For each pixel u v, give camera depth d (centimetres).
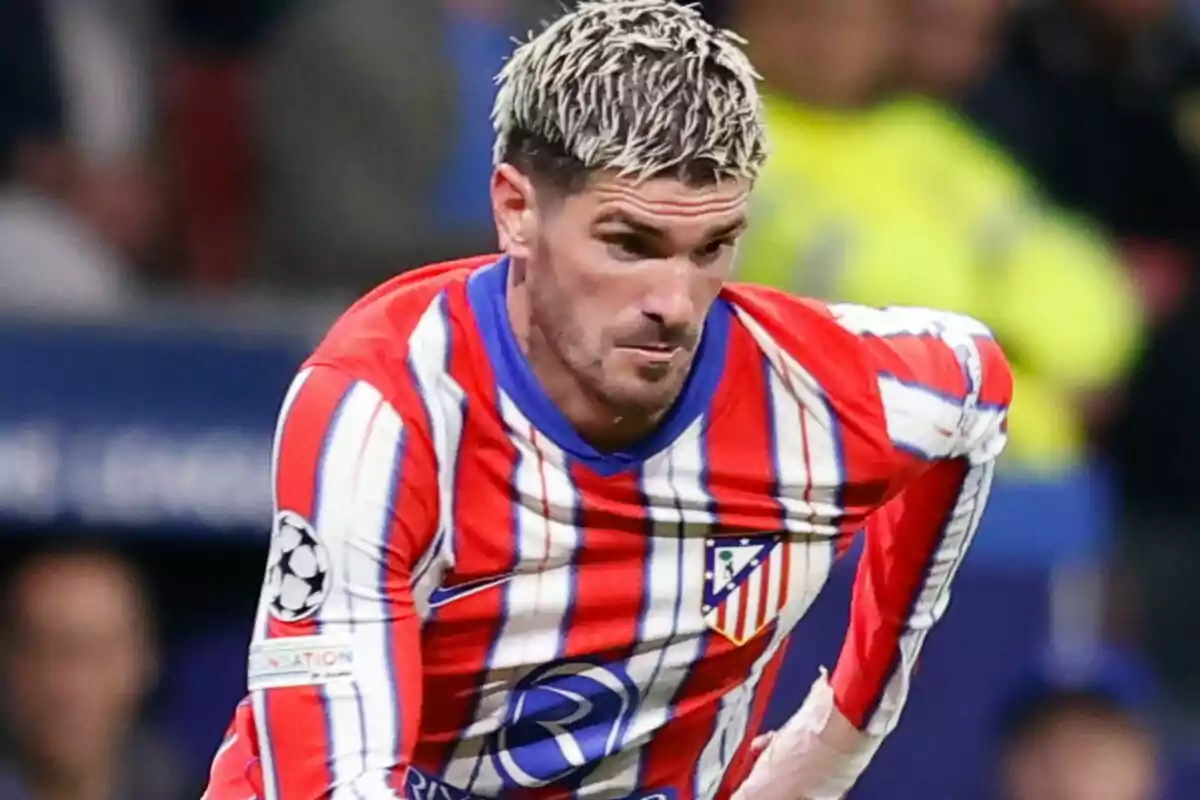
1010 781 1864
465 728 982
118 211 2198
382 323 933
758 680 1035
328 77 2083
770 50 1972
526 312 933
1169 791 1967
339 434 905
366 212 2070
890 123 2003
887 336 1003
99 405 1798
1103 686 1842
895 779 1908
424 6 2119
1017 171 2144
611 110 875
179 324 1806
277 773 901
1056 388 2023
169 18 2369
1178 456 2198
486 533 941
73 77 2216
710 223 887
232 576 1872
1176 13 2378
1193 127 2312
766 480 974
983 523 1916
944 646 1911
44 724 1744
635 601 966
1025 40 2258
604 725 991
